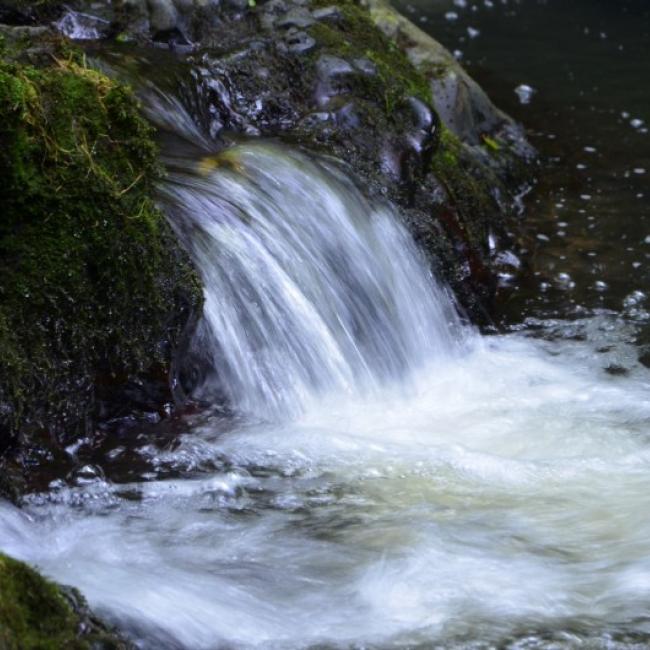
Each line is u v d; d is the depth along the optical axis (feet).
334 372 19.99
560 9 46.52
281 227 20.39
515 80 37.76
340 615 13.55
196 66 23.47
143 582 13.71
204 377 18.62
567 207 28.71
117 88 17.71
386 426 19.34
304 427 18.63
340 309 20.59
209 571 14.30
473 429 19.43
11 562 11.67
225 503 16.15
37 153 16.33
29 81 16.62
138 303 17.31
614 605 13.94
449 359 22.18
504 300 24.45
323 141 23.30
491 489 16.99
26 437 16.30
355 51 25.45
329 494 16.58
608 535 15.66
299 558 14.80
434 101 29.25
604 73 38.78
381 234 22.24
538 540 15.51
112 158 17.35
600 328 23.44
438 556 14.96
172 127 21.84
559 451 18.66
